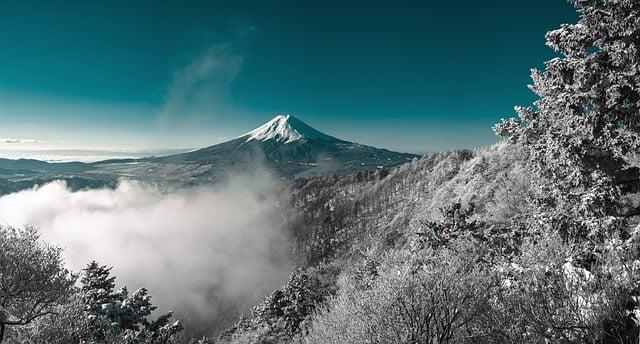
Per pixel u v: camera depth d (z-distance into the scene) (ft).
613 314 23.27
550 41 45.75
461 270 31.12
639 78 38.96
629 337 21.79
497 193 100.83
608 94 40.04
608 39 42.04
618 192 39.99
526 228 50.03
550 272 26.81
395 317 28.89
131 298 56.49
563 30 44.60
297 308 108.78
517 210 81.00
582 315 23.59
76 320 34.17
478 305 28.32
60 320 32.73
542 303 24.98
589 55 43.21
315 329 44.65
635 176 42.09
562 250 31.86
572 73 44.01
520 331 25.91
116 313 53.16
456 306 28.43
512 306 26.86
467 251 48.93
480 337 27.68
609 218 38.65
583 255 33.58
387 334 28.66
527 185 84.12
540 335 25.04
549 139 44.65
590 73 41.70
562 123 44.73
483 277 30.45
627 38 40.27
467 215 69.46
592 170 42.34
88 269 56.13
